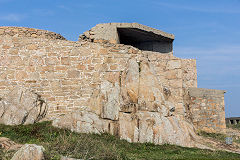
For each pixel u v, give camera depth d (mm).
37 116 13523
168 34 18609
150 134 12914
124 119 13164
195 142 13727
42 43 14703
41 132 12039
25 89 14016
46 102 14070
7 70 14219
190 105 18031
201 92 18219
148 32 17578
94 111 13812
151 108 13789
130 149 11312
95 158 8570
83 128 12906
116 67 14688
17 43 14547
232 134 18734
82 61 14742
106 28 16703
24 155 7066
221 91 18391
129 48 15148
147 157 9859
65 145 9234
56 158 7707
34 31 14930
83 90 14383
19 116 13148
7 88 14039
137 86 14102
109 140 12070
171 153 11070
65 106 14156
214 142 14609
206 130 17781
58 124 12953
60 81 14383
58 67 14516
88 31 16828
